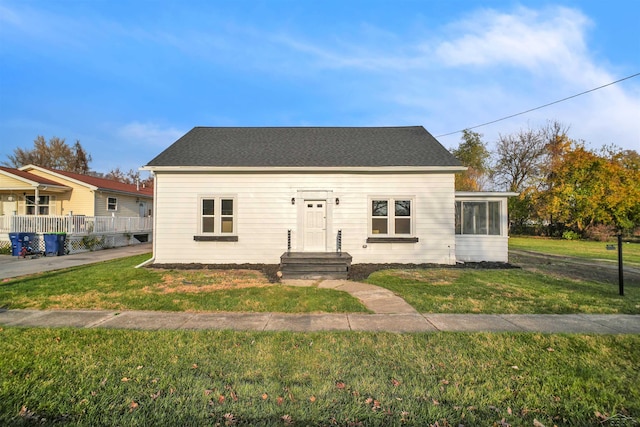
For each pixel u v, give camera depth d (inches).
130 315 234.8
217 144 552.7
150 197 1052.5
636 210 987.9
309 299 279.1
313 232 485.7
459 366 153.6
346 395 128.1
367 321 221.5
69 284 339.6
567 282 356.8
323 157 503.8
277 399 124.6
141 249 738.8
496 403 124.0
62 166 1669.5
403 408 120.2
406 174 486.9
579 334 193.3
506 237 504.4
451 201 486.3
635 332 198.4
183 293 302.2
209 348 172.7
